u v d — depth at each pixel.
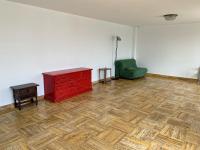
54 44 4.14
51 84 3.77
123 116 3.06
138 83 5.73
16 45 3.40
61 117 2.99
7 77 3.34
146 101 3.90
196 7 3.54
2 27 3.15
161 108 3.48
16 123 2.75
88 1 3.14
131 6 3.49
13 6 3.26
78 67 4.91
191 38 6.04
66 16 4.32
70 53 4.60
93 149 2.08
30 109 3.36
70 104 3.66
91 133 2.46
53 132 2.47
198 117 3.06
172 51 6.54
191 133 2.49
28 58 3.64
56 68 4.30
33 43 3.70
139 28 7.25
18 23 3.38
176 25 6.29
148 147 2.13
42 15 3.77
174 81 6.12
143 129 2.59
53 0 3.11
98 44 5.54
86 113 3.17
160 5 3.39
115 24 6.14
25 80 3.65
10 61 3.35
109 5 3.43
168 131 2.54
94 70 5.55
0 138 2.31
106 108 3.44
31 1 3.20
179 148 2.11
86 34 5.01
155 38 6.89
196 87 5.25
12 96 3.44
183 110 3.39
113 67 6.48
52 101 3.83
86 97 4.16
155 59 7.02
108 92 4.60
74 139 2.29
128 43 7.10
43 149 2.07
